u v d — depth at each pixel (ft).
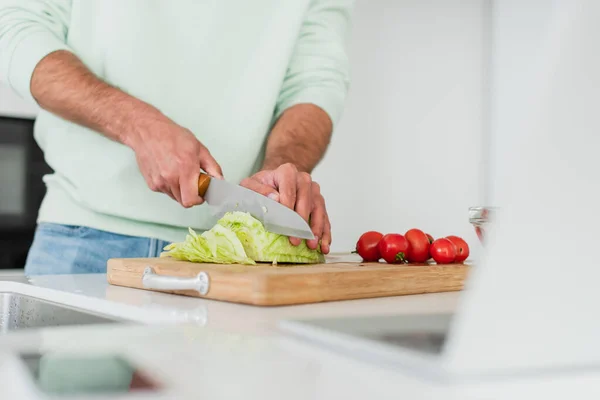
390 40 9.56
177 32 5.06
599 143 1.35
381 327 1.89
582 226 1.37
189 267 3.29
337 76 5.65
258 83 5.29
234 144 5.27
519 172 1.33
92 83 4.53
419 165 9.94
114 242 4.87
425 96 9.93
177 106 5.10
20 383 1.36
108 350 1.72
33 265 4.95
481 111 10.43
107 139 4.88
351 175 9.32
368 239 4.30
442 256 4.11
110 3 4.90
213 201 4.13
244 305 2.83
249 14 5.22
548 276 1.36
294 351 1.76
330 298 2.98
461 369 1.35
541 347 1.37
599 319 1.39
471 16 10.21
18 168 7.08
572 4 1.32
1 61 4.80
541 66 1.34
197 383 1.39
